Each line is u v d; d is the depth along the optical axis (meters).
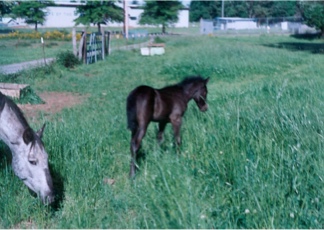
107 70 19.64
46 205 4.87
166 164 5.29
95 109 10.89
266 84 11.91
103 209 5.07
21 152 4.62
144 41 39.34
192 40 38.50
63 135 6.70
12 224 4.80
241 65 17.59
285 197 4.60
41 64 18.31
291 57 20.62
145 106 6.11
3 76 15.34
